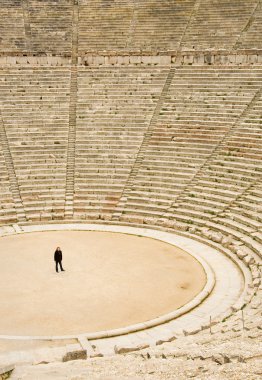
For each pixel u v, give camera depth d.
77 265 20.66
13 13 43.97
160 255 21.83
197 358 9.98
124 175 28.66
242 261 20.67
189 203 26.06
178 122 31.03
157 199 26.89
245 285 18.48
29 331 15.41
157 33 41.06
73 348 13.80
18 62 35.31
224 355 9.55
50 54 35.50
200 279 19.33
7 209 26.66
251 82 31.92
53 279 19.25
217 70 33.44
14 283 18.89
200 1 43.88
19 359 12.88
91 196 27.67
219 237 22.75
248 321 14.30
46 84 34.34
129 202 27.08
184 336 14.31
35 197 27.58
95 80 34.56
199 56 34.19
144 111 32.19
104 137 31.02
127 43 40.25
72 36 41.56
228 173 27.05
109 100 33.12
